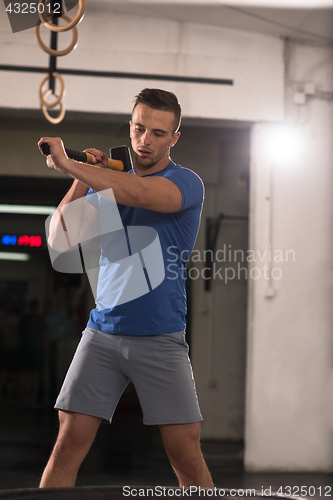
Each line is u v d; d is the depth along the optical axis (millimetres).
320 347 4176
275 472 4062
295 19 3891
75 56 3998
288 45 4223
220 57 4137
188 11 3902
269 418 4113
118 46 4035
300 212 4238
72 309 9227
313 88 4223
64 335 8688
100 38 4027
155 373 1758
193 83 4094
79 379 1788
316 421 4121
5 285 11156
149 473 3863
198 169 5684
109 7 3953
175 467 1802
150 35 4066
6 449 4621
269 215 4215
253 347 4156
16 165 5664
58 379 8625
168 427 1767
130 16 4055
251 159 4254
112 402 1803
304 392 4141
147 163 1767
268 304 4184
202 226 5691
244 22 4016
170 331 1777
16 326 8844
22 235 8977
